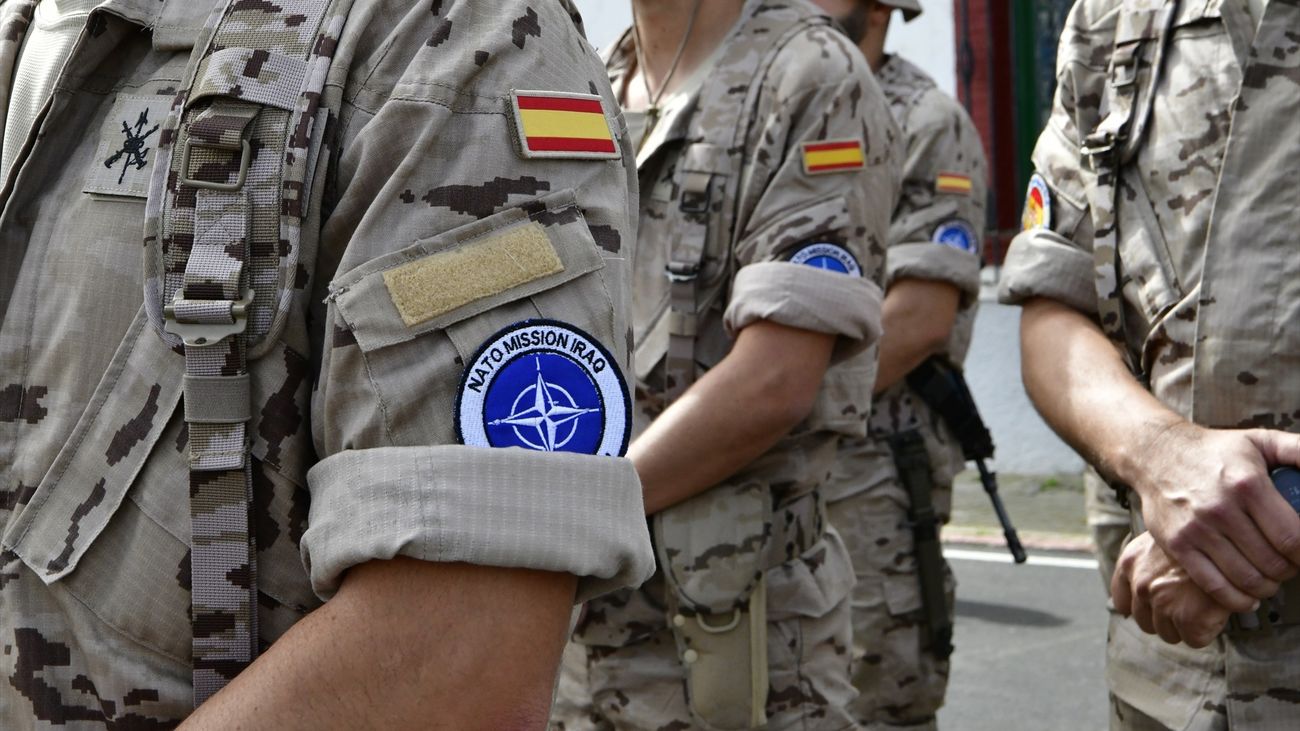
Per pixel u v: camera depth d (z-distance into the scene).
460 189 0.93
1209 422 1.68
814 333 1.97
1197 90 1.74
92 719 0.97
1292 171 1.64
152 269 0.94
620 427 0.93
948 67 7.29
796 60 2.06
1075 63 1.92
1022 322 1.96
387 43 0.96
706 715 2.01
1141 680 1.83
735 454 1.98
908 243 3.22
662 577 2.05
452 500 0.86
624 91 2.30
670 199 2.08
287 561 0.94
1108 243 1.83
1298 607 1.62
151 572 0.94
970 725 4.11
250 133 0.94
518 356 0.91
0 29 1.13
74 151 1.03
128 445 0.95
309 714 0.85
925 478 3.18
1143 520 1.72
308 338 0.94
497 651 0.86
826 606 2.14
